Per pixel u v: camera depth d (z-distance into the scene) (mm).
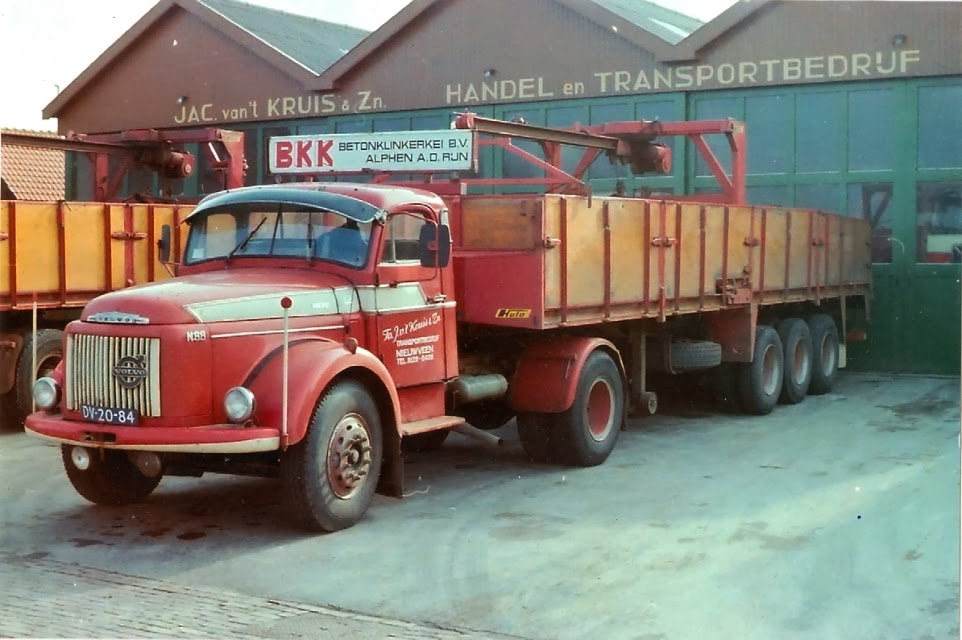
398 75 20406
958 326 16594
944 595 6141
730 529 7582
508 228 9141
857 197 17141
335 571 6645
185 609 5930
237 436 6859
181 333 7008
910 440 11172
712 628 5648
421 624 5723
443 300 8797
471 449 10867
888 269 16891
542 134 12344
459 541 7305
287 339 7203
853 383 16047
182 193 22828
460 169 9703
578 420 9695
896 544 7172
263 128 21625
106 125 22781
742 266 12656
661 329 11906
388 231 8289
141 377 7035
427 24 20141
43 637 5453
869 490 8758
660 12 22172
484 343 9828
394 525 7742
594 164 19203
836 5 17031
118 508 8273
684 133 13883
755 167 17828
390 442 7988
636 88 18562
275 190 8547
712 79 17953
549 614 5863
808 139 17422
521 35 19422
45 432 7266
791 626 5672
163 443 6887
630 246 10453
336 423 7465
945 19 16406
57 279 11625
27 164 23453
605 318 10070
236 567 6730
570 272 9445
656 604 6012
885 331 16938
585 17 18859
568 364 9578
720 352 12672
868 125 17016
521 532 7531
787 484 9023
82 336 7230
